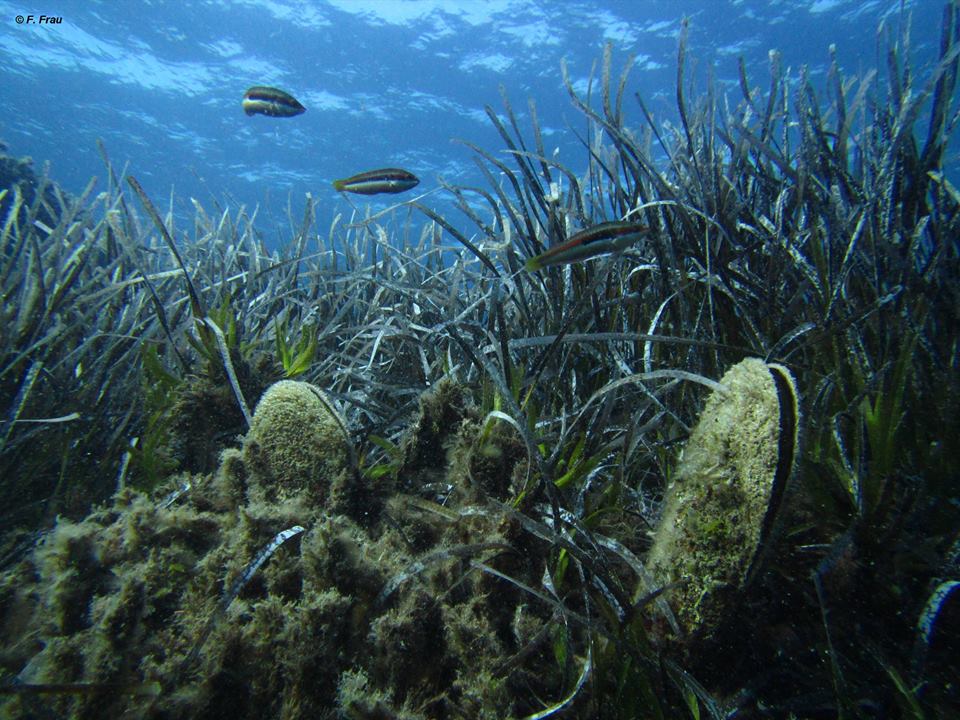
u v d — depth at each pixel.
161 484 2.34
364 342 4.09
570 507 1.96
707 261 2.34
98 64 31.30
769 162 2.97
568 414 2.39
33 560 1.86
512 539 1.75
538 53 29.22
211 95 33.19
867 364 1.96
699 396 2.39
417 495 2.14
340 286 4.69
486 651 1.54
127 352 3.00
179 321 3.68
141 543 1.81
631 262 2.90
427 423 2.20
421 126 34.16
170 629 1.58
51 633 1.64
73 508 2.45
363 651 1.54
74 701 1.39
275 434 2.03
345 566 1.62
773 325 2.28
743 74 2.93
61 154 38.28
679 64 2.53
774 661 1.53
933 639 1.46
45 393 2.77
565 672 1.48
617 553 1.76
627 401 2.58
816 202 2.44
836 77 2.77
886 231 2.33
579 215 2.94
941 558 1.45
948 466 1.65
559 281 2.86
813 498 1.65
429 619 1.58
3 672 1.59
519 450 1.97
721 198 2.67
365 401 3.18
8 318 2.96
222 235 5.66
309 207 4.77
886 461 1.56
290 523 1.84
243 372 2.60
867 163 2.58
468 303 3.96
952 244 2.28
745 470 1.38
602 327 2.72
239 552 1.77
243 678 1.44
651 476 2.48
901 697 1.33
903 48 2.51
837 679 1.32
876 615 1.51
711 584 1.39
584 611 1.77
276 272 4.79
